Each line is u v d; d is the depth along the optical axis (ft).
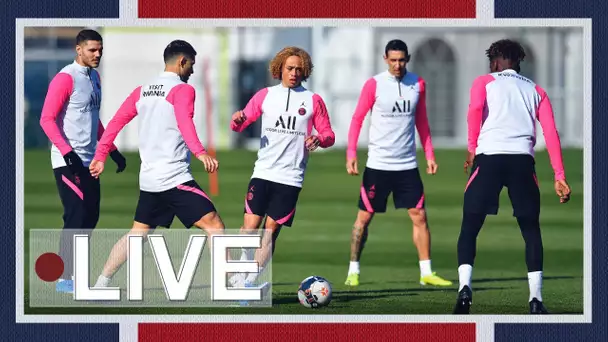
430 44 406.41
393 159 121.39
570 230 177.58
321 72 394.73
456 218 193.88
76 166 109.09
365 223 122.31
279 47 394.73
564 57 396.78
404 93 120.78
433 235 172.24
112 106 386.11
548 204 214.28
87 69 111.55
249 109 105.70
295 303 107.96
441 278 128.36
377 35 397.19
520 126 98.32
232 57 394.32
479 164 98.73
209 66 390.01
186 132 98.32
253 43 395.96
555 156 98.89
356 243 122.11
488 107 98.99
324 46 395.14
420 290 117.80
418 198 121.90
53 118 108.99
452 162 314.35
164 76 100.48
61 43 390.01
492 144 98.17
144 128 100.42
